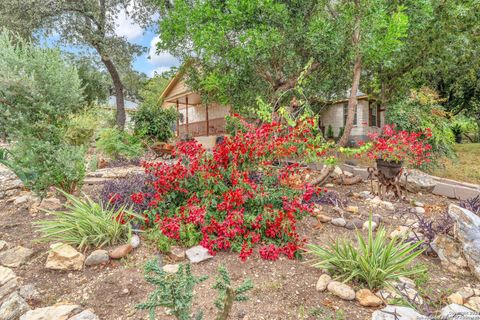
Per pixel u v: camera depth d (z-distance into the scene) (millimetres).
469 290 2441
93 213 3293
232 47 6727
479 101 15758
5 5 11102
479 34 9711
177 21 7648
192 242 3045
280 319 2100
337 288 2359
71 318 2057
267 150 3734
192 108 20000
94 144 9219
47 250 3047
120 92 14289
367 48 4770
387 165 5059
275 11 6051
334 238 3436
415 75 9883
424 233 3318
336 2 6590
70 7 12164
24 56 4102
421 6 5488
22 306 2227
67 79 4387
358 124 13609
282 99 7273
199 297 2324
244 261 2846
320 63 6691
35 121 4219
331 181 6133
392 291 2332
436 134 7109
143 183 4312
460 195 5371
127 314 2146
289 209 3254
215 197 3422
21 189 5207
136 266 2754
